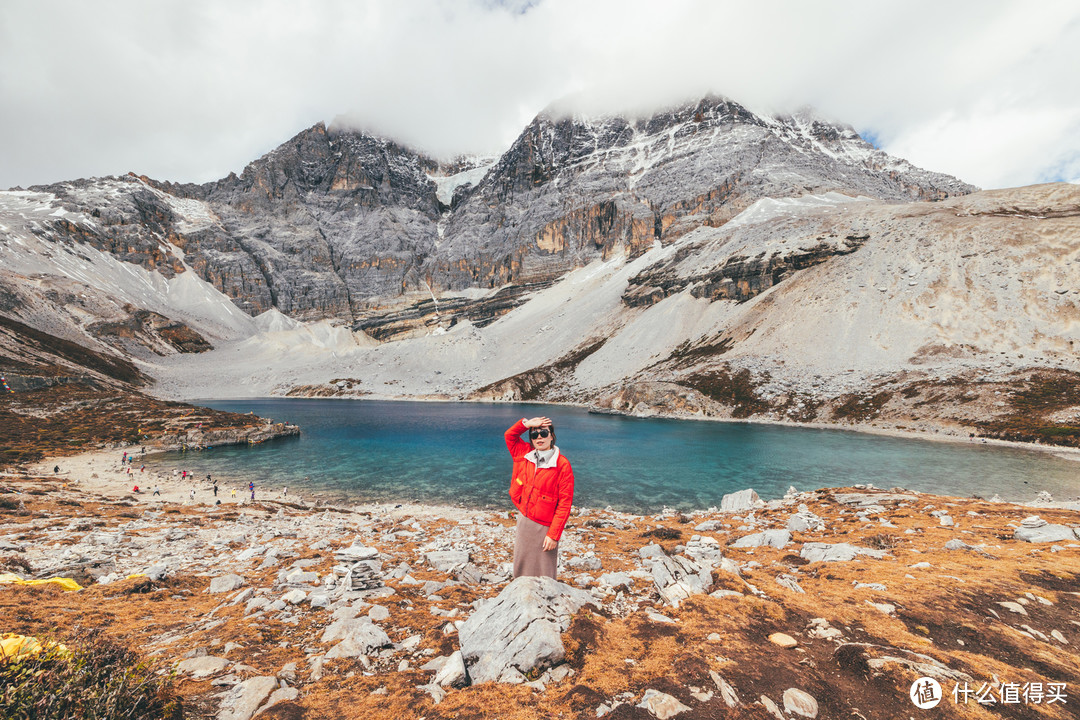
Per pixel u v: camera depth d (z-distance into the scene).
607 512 31.94
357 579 10.55
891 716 4.97
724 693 5.16
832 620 7.52
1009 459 57.12
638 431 87.69
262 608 8.96
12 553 15.64
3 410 82.00
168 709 4.85
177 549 17.50
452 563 14.12
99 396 101.38
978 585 9.60
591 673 5.66
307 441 81.62
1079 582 9.95
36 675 4.38
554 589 7.23
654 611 7.61
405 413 134.12
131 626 7.95
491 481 51.50
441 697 5.43
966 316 104.00
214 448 73.88
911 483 46.91
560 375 179.12
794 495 32.78
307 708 5.20
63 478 47.19
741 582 9.05
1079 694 5.50
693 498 43.84
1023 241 111.44
